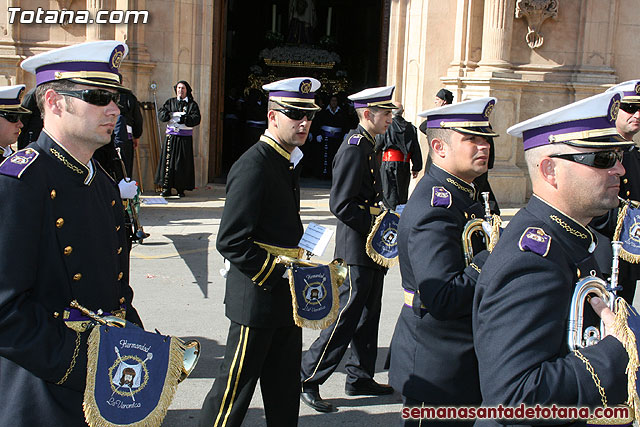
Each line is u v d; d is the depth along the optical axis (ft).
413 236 10.01
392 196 32.32
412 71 39.91
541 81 38.86
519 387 6.70
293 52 53.01
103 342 8.00
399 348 10.60
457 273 9.66
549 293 6.91
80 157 8.39
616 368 6.75
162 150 37.99
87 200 8.40
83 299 8.27
